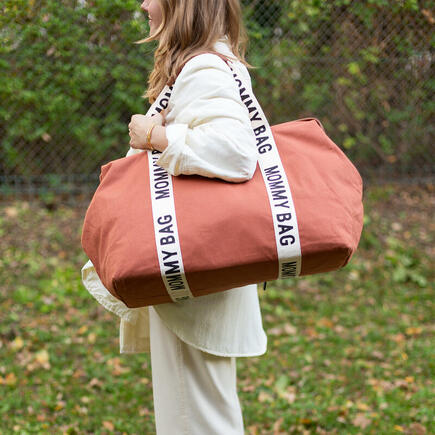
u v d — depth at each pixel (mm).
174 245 1513
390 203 6398
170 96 1694
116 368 3693
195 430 1842
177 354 1832
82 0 4141
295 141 1697
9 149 5391
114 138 5426
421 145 6258
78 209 6059
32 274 5074
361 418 2994
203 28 1696
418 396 3275
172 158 1565
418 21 4434
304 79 4973
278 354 3967
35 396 3291
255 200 1564
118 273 1509
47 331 4199
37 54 4320
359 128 5594
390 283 5242
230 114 1579
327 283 5219
